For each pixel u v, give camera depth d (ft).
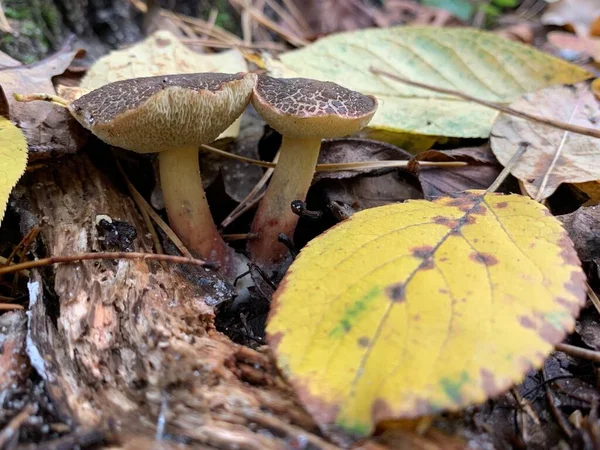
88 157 0.42
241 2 0.81
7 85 0.43
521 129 0.46
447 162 0.46
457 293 0.27
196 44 0.67
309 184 0.41
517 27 0.92
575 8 0.88
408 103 0.53
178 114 0.32
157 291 0.31
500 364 0.24
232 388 0.26
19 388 0.26
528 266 0.28
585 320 0.34
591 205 0.42
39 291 0.31
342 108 0.34
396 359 0.24
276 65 0.54
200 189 0.40
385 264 0.28
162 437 0.24
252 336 0.34
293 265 0.29
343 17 0.94
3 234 0.39
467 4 1.02
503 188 0.45
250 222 0.46
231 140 0.49
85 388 0.26
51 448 0.23
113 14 0.64
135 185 0.46
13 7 0.55
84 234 0.36
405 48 0.55
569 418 0.28
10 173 0.33
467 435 0.25
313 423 0.24
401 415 0.22
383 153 0.47
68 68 0.50
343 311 0.26
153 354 0.27
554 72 0.53
